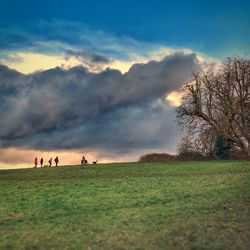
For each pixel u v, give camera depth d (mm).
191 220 29188
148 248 24109
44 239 25812
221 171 57312
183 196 37594
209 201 34750
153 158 88938
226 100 81562
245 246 24047
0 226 28984
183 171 59531
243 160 77062
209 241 24766
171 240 25250
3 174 65188
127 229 27609
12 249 24156
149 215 31016
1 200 37688
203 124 83062
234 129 81312
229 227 27250
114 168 67875
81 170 66938
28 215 31969
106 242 25188
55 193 40812
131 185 45344
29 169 71688
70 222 29625
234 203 33500
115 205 34781
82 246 24562
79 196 38875
